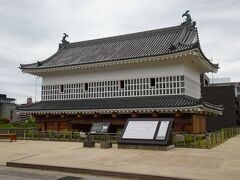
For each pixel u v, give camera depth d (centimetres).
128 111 2511
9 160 1539
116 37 3456
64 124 2983
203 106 2273
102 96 2916
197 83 3017
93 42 3603
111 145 1933
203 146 1886
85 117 2875
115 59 2708
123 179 1146
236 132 4381
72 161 1443
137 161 1406
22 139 2631
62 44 3809
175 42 2814
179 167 1247
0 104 7619
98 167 1280
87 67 2900
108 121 2748
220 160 1397
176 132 2225
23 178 1139
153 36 3198
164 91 2614
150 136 1811
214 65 3081
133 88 2762
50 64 3284
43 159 1523
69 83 3134
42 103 3200
